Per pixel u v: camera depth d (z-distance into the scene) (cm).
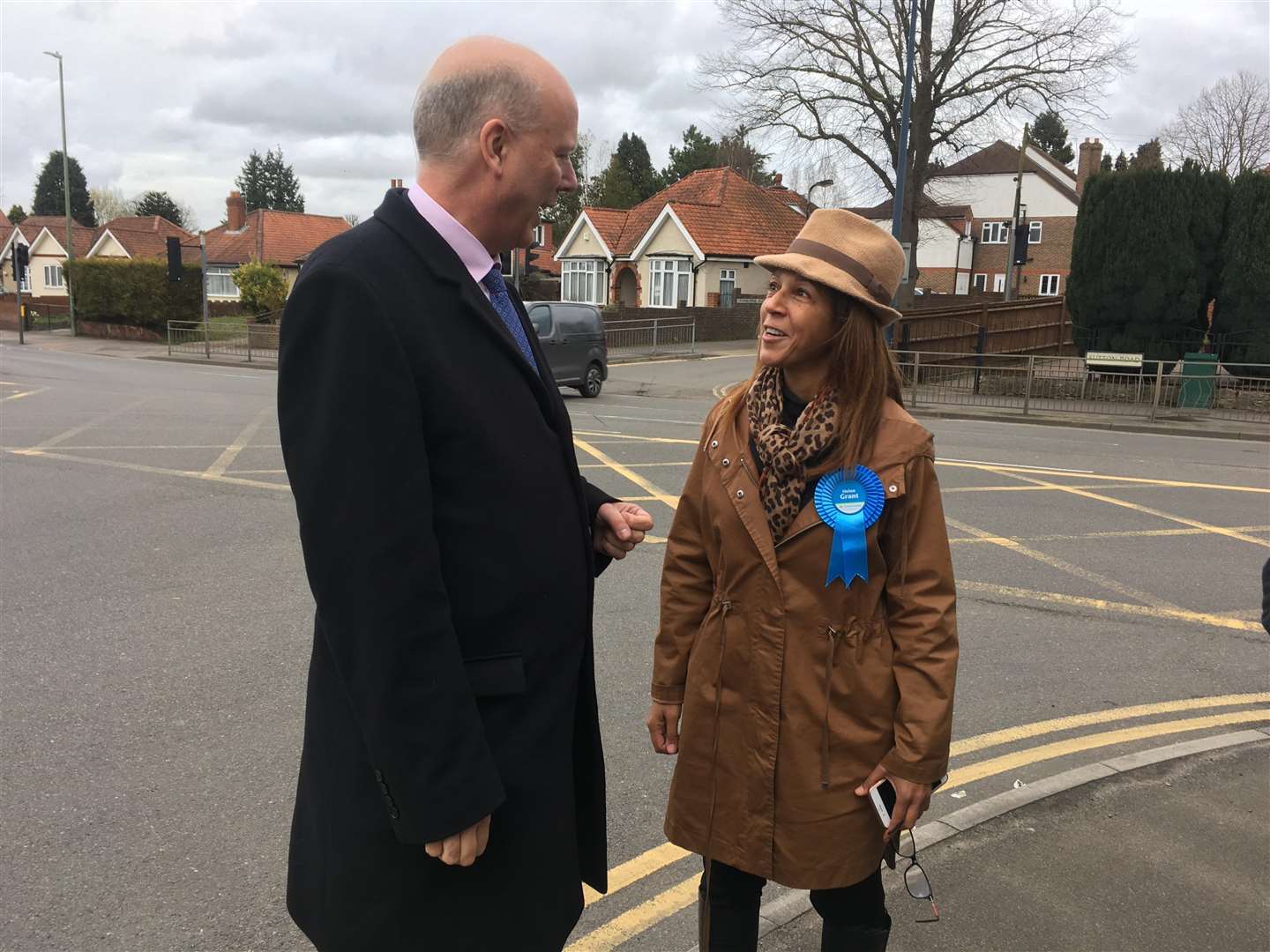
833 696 170
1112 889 252
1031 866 262
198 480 793
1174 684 409
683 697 198
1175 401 1534
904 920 238
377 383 128
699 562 193
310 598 495
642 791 319
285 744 341
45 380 1769
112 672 399
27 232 5125
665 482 815
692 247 3203
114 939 239
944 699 167
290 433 131
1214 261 1547
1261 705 388
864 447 166
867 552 167
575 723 167
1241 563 595
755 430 175
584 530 161
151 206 7844
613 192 5178
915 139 2452
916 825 284
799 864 175
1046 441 1202
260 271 3559
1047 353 2103
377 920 143
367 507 127
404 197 145
